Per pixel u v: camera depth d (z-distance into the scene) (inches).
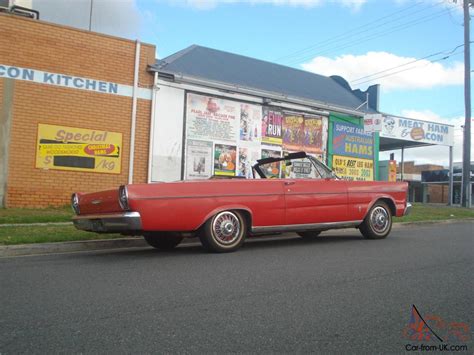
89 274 209.3
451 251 278.1
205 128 553.9
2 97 442.6
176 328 136.8
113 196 247.1
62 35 469.7
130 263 237.5
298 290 180.4
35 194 453.7
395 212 346.9
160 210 246.7
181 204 253.0
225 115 570.9
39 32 459.2
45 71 460.8
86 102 479.2
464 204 815.7
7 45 446.0
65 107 469.1
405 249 285.7
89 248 298.0
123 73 500.4
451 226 471.2
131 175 498.3
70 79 471.8
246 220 279.3
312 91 737.0
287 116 628.4
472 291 181.6
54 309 155.0
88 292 176.9
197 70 605.3
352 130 700.0
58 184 464.1
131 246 313.6
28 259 253.9
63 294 173.9
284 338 129.8
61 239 300.7
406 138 861.2
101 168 485.4
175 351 120.0
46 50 462.0
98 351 119.6
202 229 265.3
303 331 135.4
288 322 142.9
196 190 259.1
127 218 239.3
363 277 203.3
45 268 224.1
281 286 186.5
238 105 582.6
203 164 550.9
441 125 915.4
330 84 854.5
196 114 548.4
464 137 825.5
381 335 133.3
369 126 676.1
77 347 122.1
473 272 216.2
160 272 213.5
